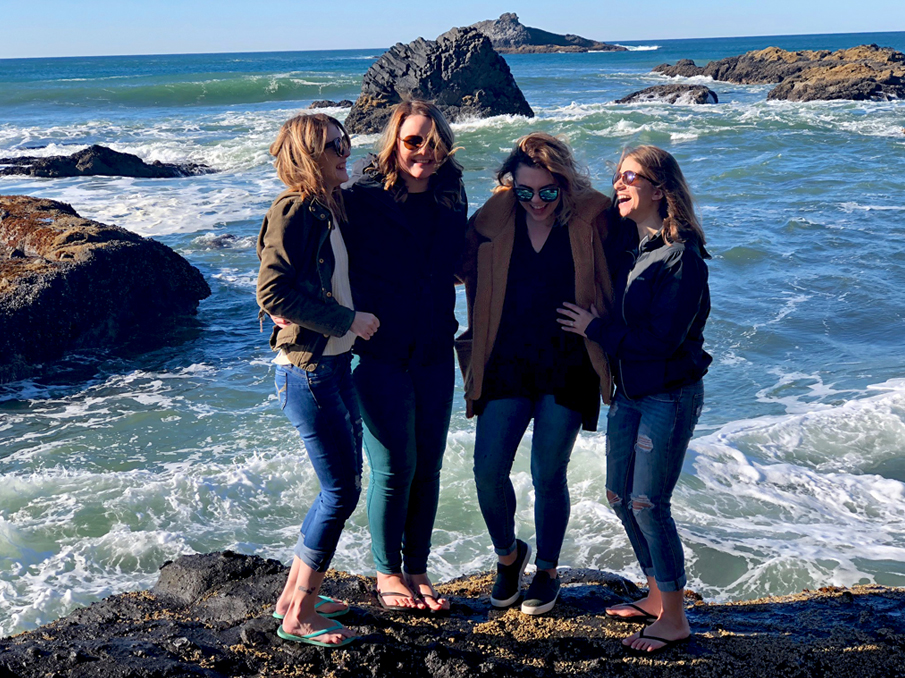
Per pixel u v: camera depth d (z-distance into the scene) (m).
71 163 25.05
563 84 66.69
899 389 8.54
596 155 27.03
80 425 8.35
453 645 3.08
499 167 3.11
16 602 5.35
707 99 45.38
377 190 2.98
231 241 16.27
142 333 11.41
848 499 6.58
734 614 3.49
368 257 3.00
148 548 5.93
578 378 3.15
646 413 2.98
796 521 6.29
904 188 19.52
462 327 10.84
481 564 5.82
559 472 3.21
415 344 3.06
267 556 5.92
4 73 105.12
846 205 17.86
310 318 2.70
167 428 8.22
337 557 5.77
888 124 31.78
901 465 7.07
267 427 8.17
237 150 29.69
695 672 2.95
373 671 2.89
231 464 7.32
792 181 21.06
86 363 10.30
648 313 2.91
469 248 3.23
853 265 13.25
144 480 6.87
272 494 6.76
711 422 8.12
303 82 59.00
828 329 10.60
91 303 10.91
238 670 2.87
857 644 3.11
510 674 2.90
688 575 5.65
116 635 3.16
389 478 3.13
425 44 37.09
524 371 3.15
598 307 3.17
